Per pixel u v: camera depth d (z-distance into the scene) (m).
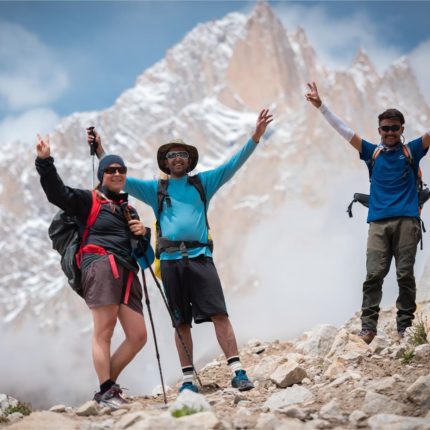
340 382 6.70
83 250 6.81
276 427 5.45
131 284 6.89
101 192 7.13
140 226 6.93
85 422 5.78
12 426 5.77
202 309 7.48
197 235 7.56
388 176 8.30
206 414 5.38
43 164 6.59
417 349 7.28
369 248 8.41
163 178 7.98
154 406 6.66
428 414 5.45
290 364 7.42
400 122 8.26
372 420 5.37
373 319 8.37
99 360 6.67
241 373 7.41
